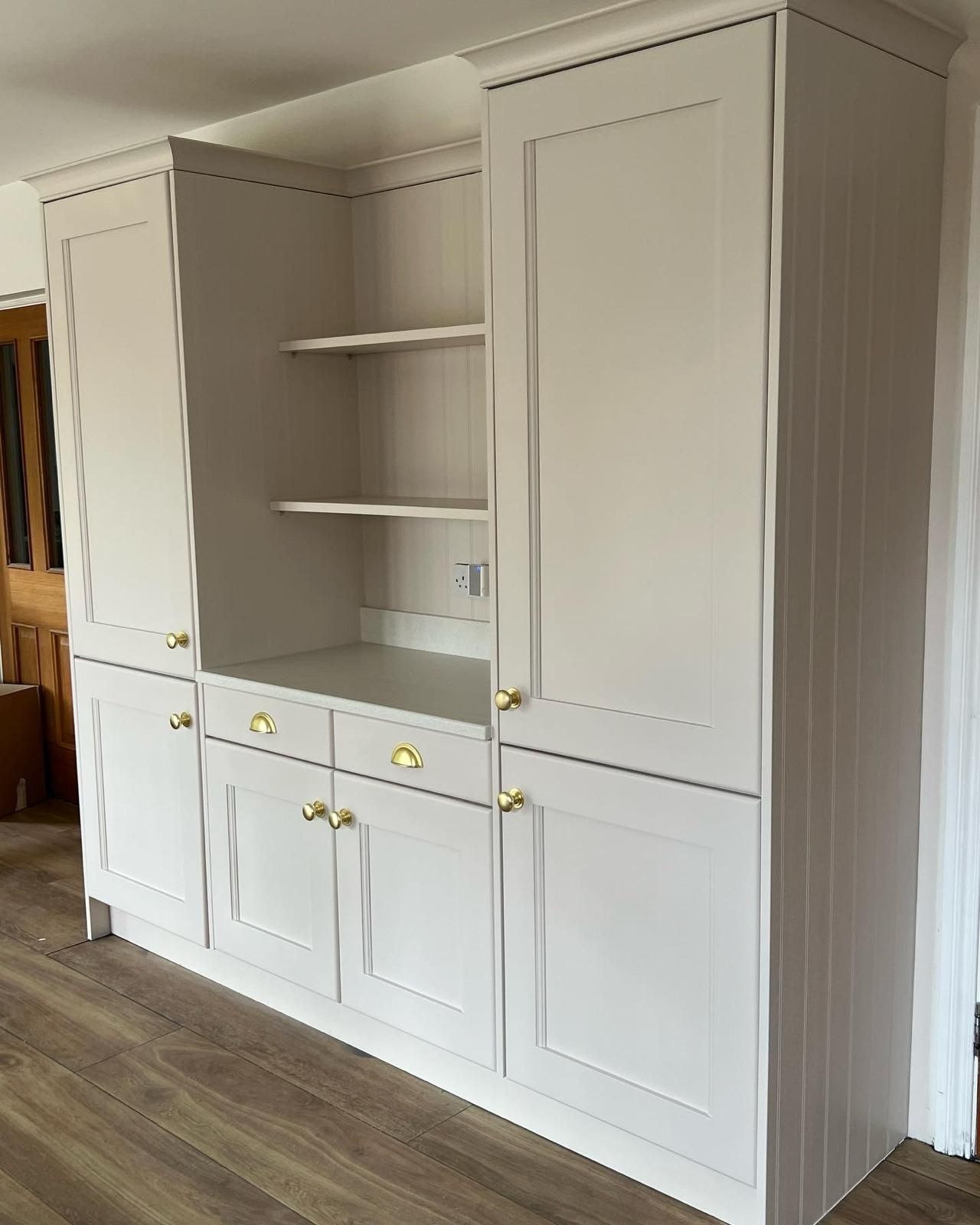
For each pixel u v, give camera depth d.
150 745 3.21
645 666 2.11
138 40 2.71
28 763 4.67
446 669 2.98
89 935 3.48
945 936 2.39
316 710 2.74
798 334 1.89
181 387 2.91
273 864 2.93
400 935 2.66
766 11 1.80
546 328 2.17
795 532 1.94
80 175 3.05
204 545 2.99
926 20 2.02
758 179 1.85
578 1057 2.34
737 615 1.96
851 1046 2.27
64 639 4.60
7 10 2.50
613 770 2.18
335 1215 2.24
